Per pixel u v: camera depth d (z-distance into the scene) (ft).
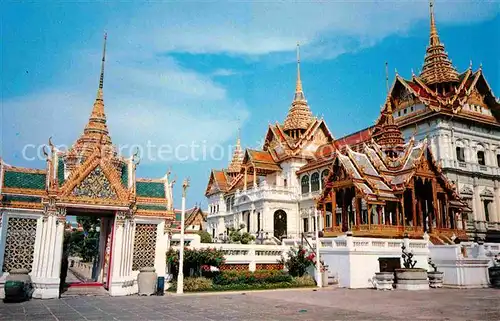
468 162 166.09
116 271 68.69
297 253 88.89
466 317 42.52
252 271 83.71
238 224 227.40
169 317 42.63
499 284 87.30
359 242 87.10
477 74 179.11
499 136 178.81
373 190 101.71
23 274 60.95
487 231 160.15
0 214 62.85
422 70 191.93
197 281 74.38
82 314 45.03
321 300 59.47
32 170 67.87
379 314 44.86
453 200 119.03
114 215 71.77
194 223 292.40
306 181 213.05
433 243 101.09
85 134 105.81
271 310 48.16
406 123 174.91
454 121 167.84
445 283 87.45
